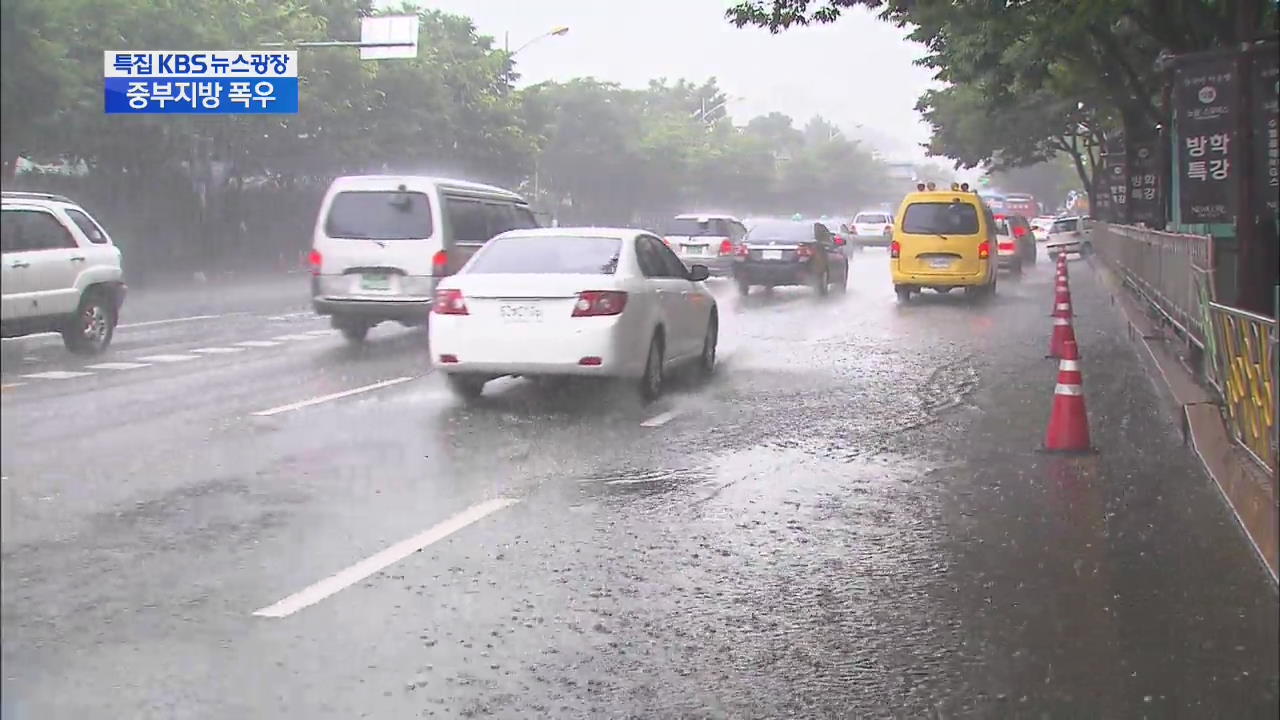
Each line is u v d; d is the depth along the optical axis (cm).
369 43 3138
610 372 1114
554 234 1204
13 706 443
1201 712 463
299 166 3597
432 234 1600
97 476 818
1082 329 1977
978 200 2517
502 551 670
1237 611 582
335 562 642
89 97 2391
